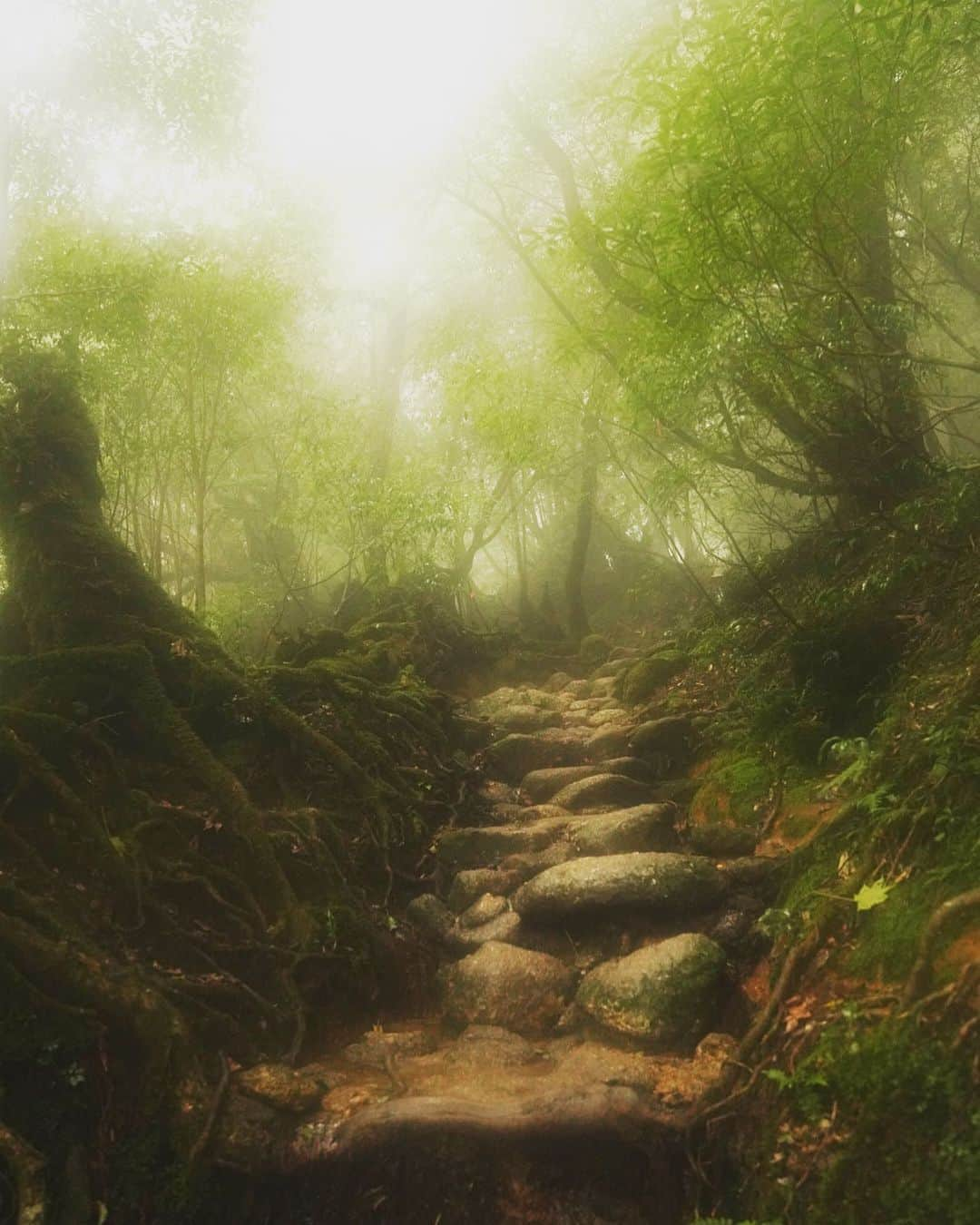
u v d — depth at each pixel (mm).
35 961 3322
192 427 7918
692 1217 2963
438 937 4598
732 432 7066
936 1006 2744
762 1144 2855
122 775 4430
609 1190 3080
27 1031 3209
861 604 5992
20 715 4289
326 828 4848
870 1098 2658
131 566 5387
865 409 6121
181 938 3881
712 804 5555
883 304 5773
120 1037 3354
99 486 5648
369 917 4441
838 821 4070
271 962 3936
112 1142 3178
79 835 3984
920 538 5883
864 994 3068
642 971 3656
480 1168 3113
